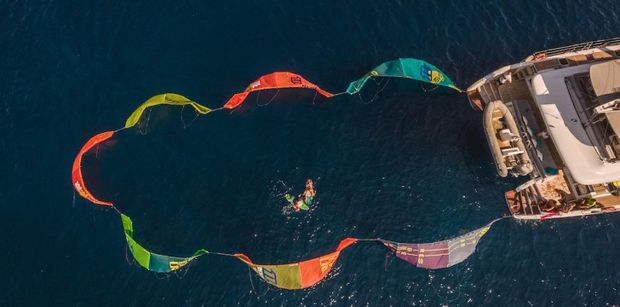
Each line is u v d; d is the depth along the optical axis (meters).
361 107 38.22
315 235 34.50
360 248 34.06
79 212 34.31
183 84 38.28
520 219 35.00
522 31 40.72
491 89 37.28
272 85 37.25
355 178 36.12
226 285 32.69
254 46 39.59
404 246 32.47
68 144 36.16
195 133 37.22
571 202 34.44
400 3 41.47
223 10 40.66
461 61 39.56
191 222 34.72
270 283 32.06
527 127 35.34
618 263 34.12
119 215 34.47
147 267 32.53
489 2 41.66
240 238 34.25
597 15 41.50
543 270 33.69
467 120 37.84
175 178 35.91
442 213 35.22
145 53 39.06
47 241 33.38
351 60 39.44
